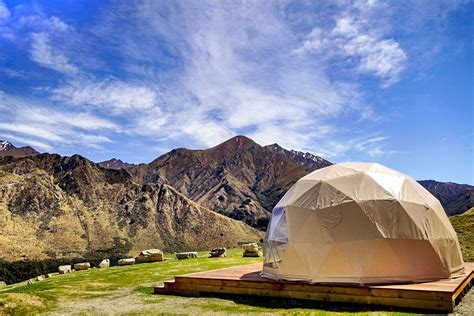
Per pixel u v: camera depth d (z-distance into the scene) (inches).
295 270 521.7
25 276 3577.8
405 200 528.1
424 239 508.7
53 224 5300.2
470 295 510.3
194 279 587.5
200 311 463.2
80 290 669.3
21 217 5142.7
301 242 521.7
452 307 412.8
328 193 539.2
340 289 474.3
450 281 491.8
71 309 512.1
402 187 551.8
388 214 506.6
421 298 427.2
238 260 1067.3
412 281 484.7
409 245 499.2
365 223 497.7
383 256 486.9
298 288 502.9
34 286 743.1
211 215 6791.3
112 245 5236.2
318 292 488.4
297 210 547.8
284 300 505.0
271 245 563.8
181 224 6368.1
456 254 558.9
